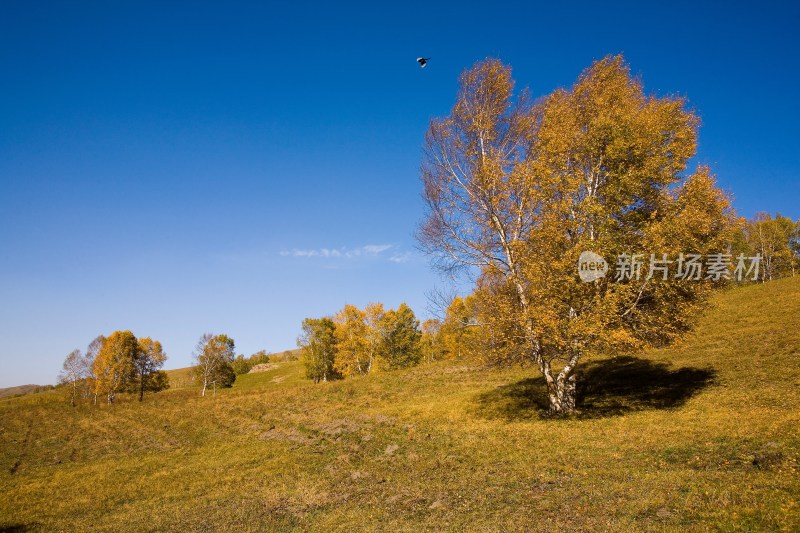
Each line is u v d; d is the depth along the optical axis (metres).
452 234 21.53
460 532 9.79
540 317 17.52
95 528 15.94
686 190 17.53
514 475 13.69
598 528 8.57
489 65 21.45
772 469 10.30
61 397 79.88
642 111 18.67
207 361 71.62
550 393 21.12
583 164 19.62
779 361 22.69
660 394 21.78
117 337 70.31
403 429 24.41
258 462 23.59
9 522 18.22
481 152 21.30
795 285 40.97
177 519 15.34
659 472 11.62
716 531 7.49
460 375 39.16
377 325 62.38
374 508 12.91
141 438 37.31
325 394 42.06
